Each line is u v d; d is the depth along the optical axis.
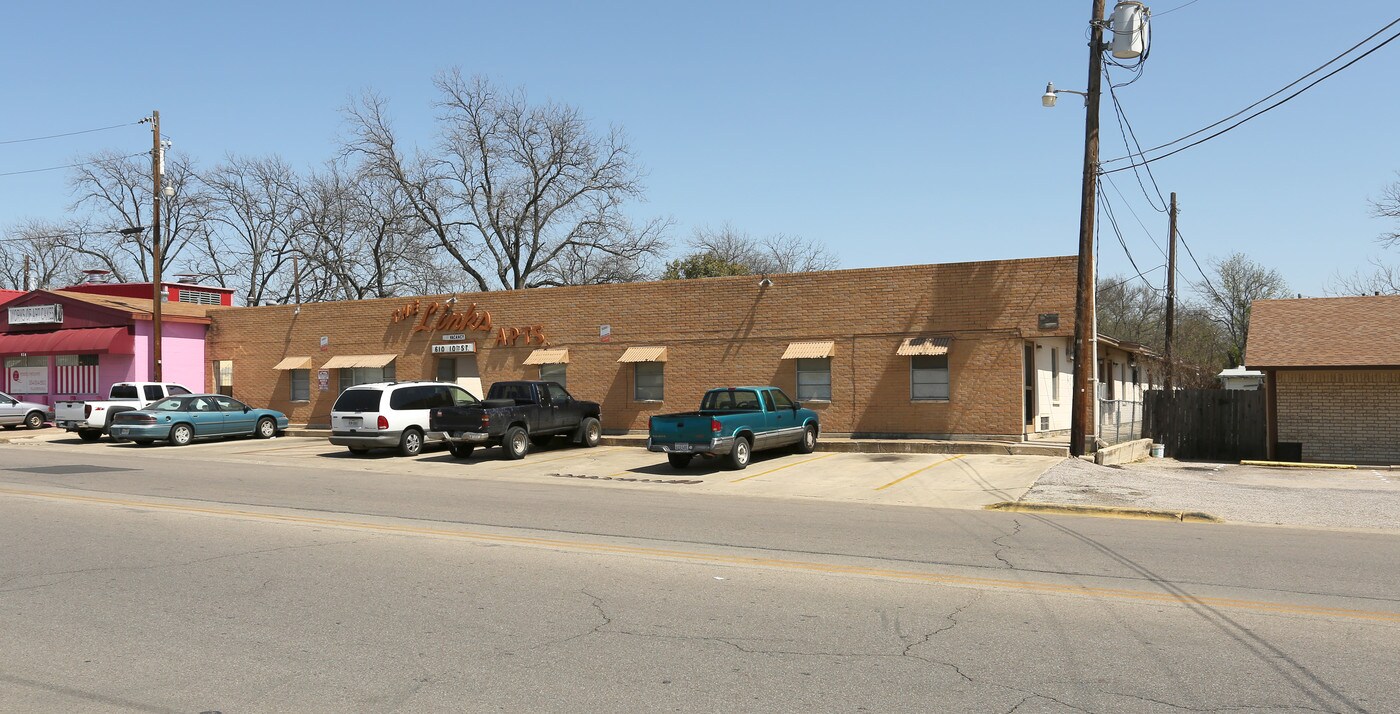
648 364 27.11
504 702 5.46
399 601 7.86
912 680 5.79
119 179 58.22
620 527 11.89
